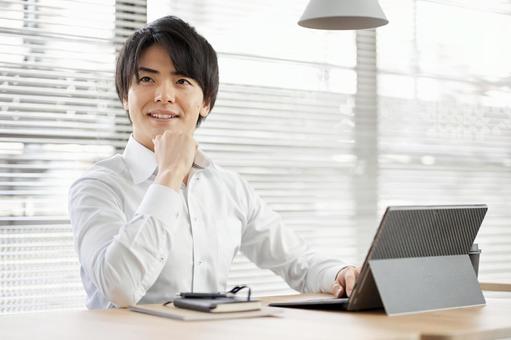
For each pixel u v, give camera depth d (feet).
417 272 6.27
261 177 12.12
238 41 12.01
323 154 12.69
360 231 12.94
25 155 10.36
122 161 7.80
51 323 5.50
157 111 7.63
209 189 8.05
